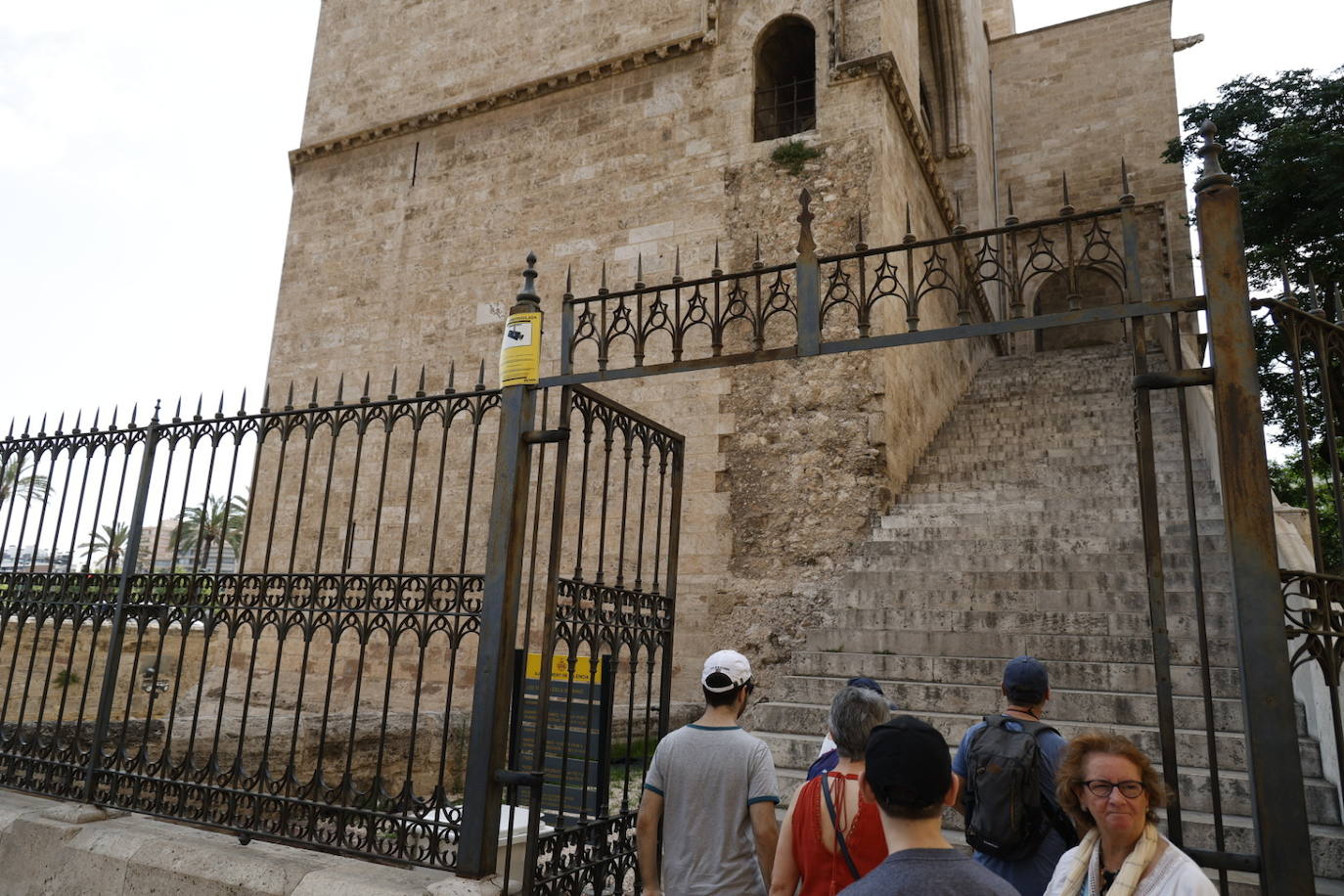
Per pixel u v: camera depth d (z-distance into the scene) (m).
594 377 4.46
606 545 11.66
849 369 10.98
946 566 8.78
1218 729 5.73
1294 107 14.05
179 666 5.17
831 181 11.73
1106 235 3.57
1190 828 4.92
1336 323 3.59
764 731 6.83
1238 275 3.28
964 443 12.67
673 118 13.20
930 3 20.48
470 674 12.14
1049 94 23.75
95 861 4.75
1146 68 22.80
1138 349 3.41
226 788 4.81
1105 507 9.42
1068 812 2.56
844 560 10.32
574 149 13.94
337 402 5.12
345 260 15.60
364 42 16.86
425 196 15.19
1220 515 8.50
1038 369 16.95
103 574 5.65
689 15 13.48
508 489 4.51
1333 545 12.96
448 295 14.41
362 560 13.54
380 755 4.44
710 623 10.80
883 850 2.77
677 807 3.58
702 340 11.97
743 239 12.12
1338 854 4.45
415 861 4.25
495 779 4.17
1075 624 7.16
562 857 4.31
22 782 5.67
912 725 2.27
